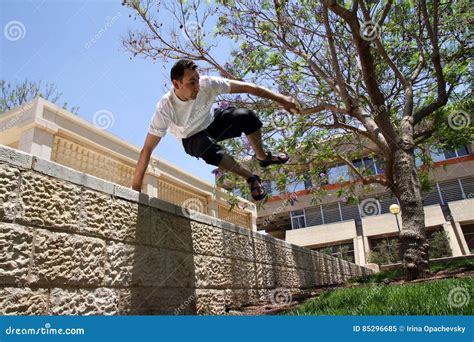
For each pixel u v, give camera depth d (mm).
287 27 7129
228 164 3578
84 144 6492
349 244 23391
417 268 5422
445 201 21859
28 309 2398
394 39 8398
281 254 6965
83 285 2822
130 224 3400
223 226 5035
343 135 9672
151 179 7582
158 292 3580
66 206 2789
